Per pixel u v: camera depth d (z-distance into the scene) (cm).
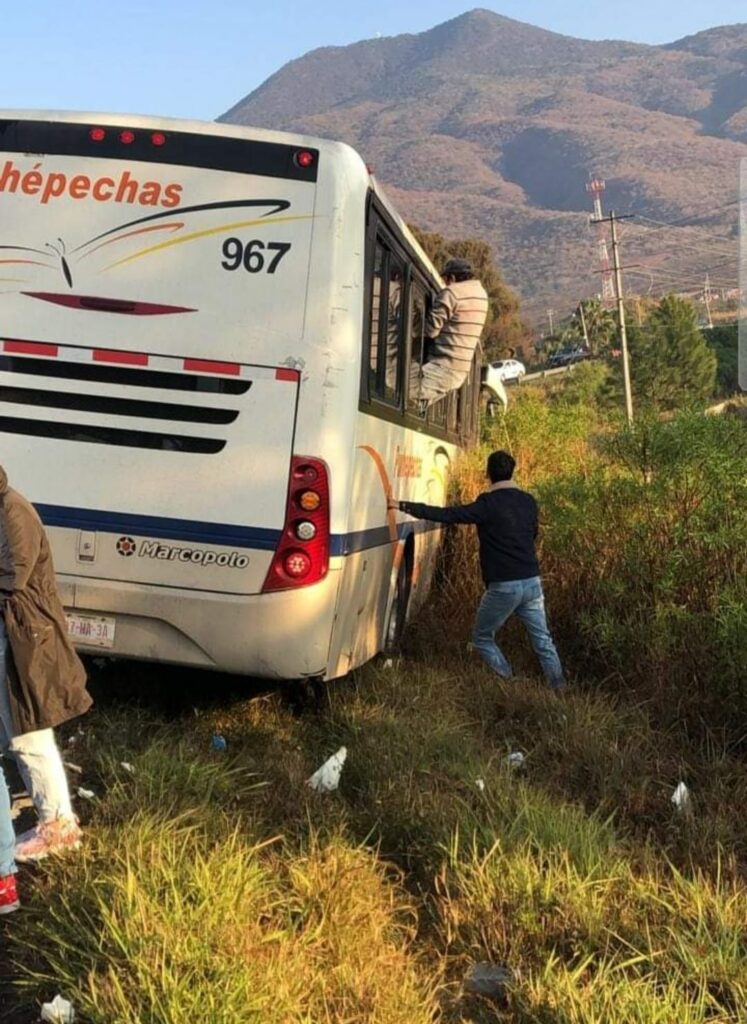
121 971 323
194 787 466
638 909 400
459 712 645
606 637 712
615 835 465
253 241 543
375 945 369
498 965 371
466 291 806
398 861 443
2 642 406
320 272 541
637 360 6400
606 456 830
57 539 548
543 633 739
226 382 540
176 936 335
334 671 582
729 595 643
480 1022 343
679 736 624
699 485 738
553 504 821
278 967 332
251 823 439
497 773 520
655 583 723
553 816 459
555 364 8638
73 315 545
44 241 547
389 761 526
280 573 540
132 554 545
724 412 818
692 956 363
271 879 393
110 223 546
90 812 456
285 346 538
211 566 543
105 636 554
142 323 543
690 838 477
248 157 546
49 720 405
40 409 548
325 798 491
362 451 580
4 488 406
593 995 339
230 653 548
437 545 957
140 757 494
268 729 591
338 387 541
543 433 1273
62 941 340
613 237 5522
